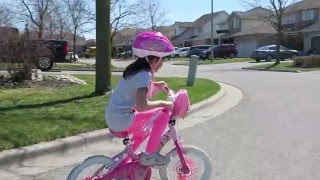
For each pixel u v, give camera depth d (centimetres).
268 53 4119
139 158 457
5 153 629
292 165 637
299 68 2945
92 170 457
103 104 1038
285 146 748
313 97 1395
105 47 1217
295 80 2031
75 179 450
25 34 1520
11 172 605
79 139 730
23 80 1516
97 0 1199
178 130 889
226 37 7400
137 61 450
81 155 694
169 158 466
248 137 822
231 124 955
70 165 641
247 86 1755
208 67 3412
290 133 852
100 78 1225
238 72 2712
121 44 8531
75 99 1120
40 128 759
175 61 4947
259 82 1933
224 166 634
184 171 491
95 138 757
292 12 5853
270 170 614
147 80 440
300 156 684
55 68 2792
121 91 448
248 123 965
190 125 945
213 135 843
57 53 2667
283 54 4222
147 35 448
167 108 465
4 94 1214
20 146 668
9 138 688
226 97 1408
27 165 636
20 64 1505
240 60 4456
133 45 450
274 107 1195
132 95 445
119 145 757
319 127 909
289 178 579
